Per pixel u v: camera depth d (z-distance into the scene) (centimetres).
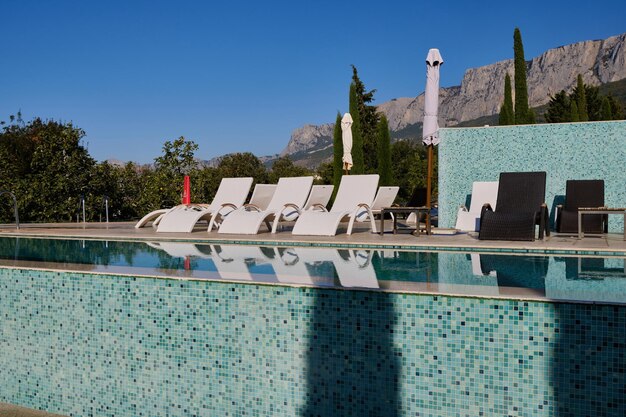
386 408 398
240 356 446
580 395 348
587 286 404
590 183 834
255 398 442
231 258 605
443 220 999
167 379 476
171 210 1016
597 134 906
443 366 382
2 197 1620
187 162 1925
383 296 396
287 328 428
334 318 412
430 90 860
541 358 357
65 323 523
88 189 1775
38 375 541
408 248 688
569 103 4219
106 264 562
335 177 2111
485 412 373
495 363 369
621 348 337
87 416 514
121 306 494
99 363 507
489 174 971
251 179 1061
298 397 427
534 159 945
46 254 661
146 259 602
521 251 639
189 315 464
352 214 852
